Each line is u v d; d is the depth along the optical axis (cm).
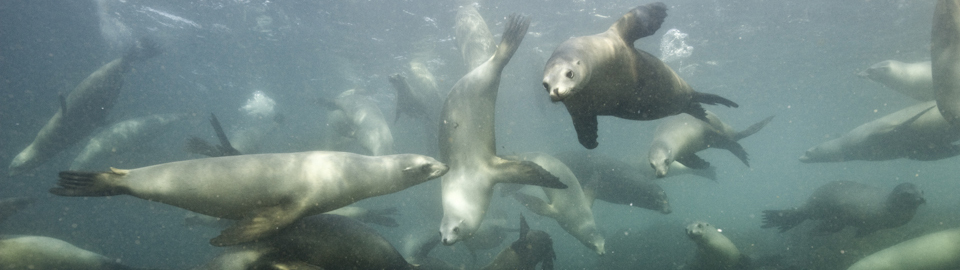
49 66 2631
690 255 1105
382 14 1492
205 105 3675
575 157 1093
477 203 503
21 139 2594
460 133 512
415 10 1437
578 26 1545
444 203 515
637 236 1432
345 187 428
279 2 1464
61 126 1220
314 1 1431
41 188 2970
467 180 508
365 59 1961
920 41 1817
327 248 484
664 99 434
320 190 416
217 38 1875
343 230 498
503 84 2383
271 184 398
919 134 907
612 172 1055
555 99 253
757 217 2019
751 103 3359
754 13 1488
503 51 511
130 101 3625
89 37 2095
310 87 2733
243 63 2259
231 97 3278
